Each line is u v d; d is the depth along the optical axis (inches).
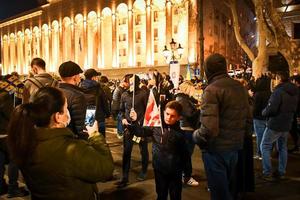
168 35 1963.6
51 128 94.8
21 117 92.4
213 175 169.5
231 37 2279.8
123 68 2169.0
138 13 2178.9
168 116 187.0
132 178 290.4
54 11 2719.0
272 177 289.3
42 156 91.5
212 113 160.1
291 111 274.4
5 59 3395.7
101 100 306.5
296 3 1400.1
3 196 248.5
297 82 389.7
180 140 188.2
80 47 2507.4
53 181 92.1
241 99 168.1
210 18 1943.9
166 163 187.3
